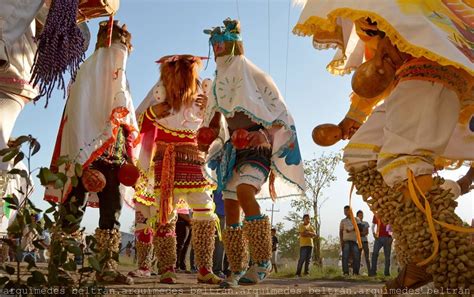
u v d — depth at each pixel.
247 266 4.38
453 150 3.09
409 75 2.53
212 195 5.16
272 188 4.67
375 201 2.61
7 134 4.38
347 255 11.82
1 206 4.41
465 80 2.59
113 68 4.60
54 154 4.36
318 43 3.18
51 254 2.39
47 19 4.09
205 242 4.95
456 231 2.25
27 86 4.43
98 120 4.36
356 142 2.71
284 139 4.23
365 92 2.71
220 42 4.41
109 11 4.62
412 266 2.42
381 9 2.49
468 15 2.77
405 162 2.41
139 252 5.72
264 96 4.29
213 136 4.43
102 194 4.27
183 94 5.11
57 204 2.46
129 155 4.62
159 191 5.08
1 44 3.76
